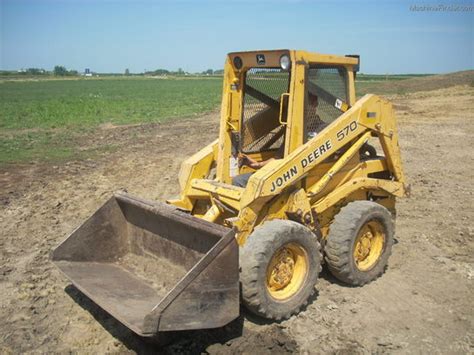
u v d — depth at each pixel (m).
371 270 5.35
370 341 4.29
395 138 5.82
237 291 3.88
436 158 11.86
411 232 6.99
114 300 4.21
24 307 4.91
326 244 5.12
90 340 4.34
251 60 5.10
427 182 9.64
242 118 5.47
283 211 4.84
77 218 7.82
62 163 12.00
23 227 7.36
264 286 4.29
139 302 4.26
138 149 13.89
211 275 3.74
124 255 5.35
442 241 6.65
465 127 16.42
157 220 4.95
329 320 4.61
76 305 4.97
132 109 27.73
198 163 5.51
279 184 4.56
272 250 4.29
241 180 5.34
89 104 30.67
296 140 4.87
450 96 27.77
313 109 5.15
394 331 4.45
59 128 18.94
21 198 8.91
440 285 5.37
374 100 5.47
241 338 4.29
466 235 6.84
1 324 4.59
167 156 12.73
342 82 5.48
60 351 4.17
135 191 9.38
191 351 4.12
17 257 6.21
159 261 5.01
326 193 5.23
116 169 11.28
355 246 5.17
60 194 9.16
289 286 4.64
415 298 5.07
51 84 77.75
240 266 4.24
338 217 5.11
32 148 14.10
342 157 5.22
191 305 3.66
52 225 7.47
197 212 5.58
